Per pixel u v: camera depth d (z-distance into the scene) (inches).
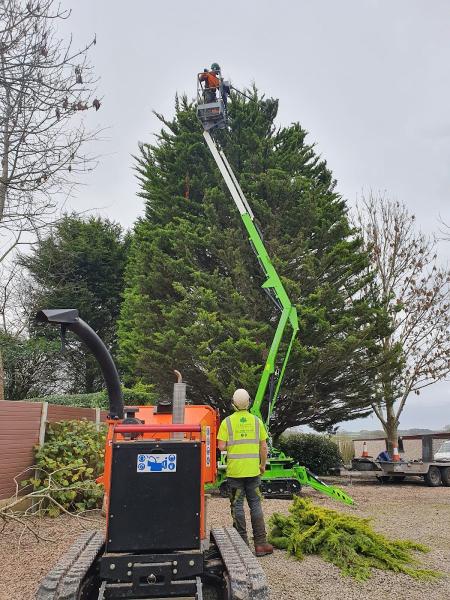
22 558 251.0
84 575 155.4
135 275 714.2
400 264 850.8
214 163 703.7
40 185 350.9
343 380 671.8
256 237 504.4
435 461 690.2
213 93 542.6
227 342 570.3
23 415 354.0
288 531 281.1
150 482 165.9
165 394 676.7
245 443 255.9
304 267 621.9
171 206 711.1
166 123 748.6
